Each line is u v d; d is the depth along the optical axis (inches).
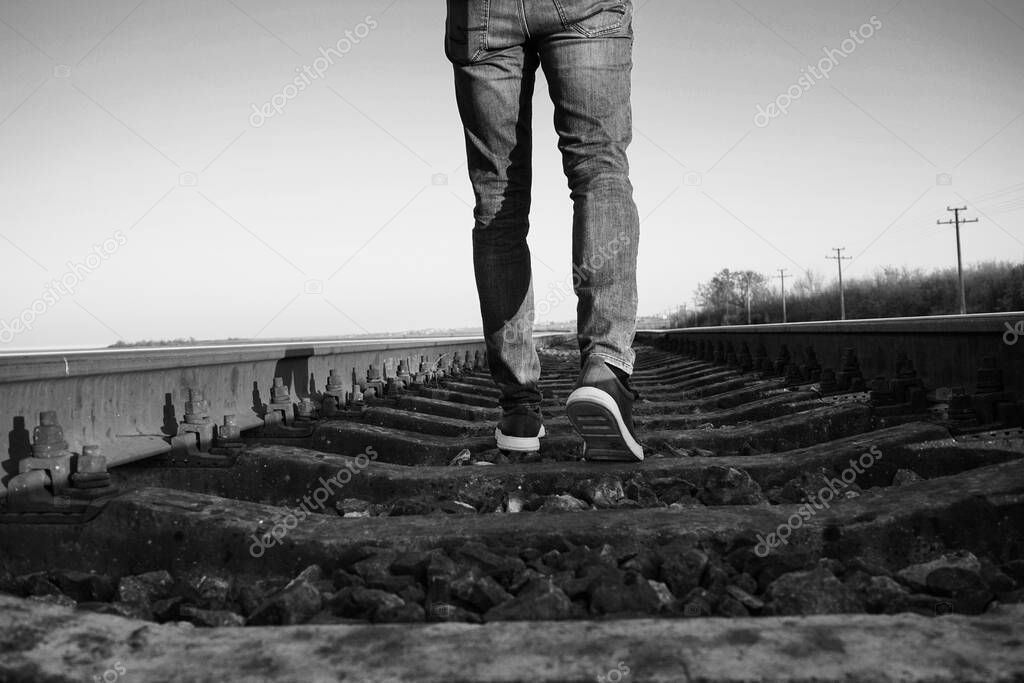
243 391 146.9
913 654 38.1
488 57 93.4
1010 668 36.6
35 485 68.5
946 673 36.3
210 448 102.5
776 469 91.6
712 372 322.7
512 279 102.1
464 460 112.6
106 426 100.4
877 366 177.6
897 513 62.3
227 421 106.8
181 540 64.2
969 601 49.4
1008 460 87.5
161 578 60.6
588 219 90.2
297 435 130.0
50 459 69.6
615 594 50.0
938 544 61.7
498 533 62.7
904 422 119.1
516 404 106.8
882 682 35.9
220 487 98.5
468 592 52.7
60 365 87.5
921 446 92.3
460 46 94.8
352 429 127.4
